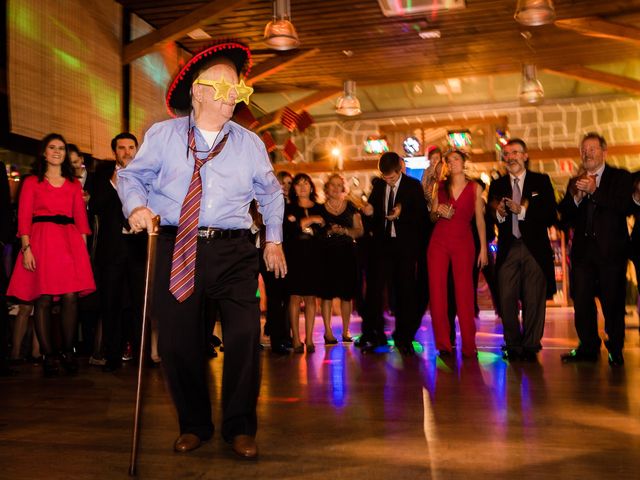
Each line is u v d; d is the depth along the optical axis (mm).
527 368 4418
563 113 13273
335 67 10844
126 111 8227
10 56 6133
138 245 4762
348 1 8047
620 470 2129
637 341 6051
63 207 4594
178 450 2395
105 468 2215
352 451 2385
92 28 7480
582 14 8602
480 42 9703
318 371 4422
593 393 3467
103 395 3631
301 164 14086
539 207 4859
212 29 8914
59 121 6859
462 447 2422
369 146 13633
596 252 4625
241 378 2369
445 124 13750
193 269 2268
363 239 6801
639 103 12891
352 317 10703
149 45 7984
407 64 10773
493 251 7594
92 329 5801
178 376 2387
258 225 5594
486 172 13148
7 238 4406
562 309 11242
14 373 4535
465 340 5133
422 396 3441
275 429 2732
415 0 7969
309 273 5609
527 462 2225
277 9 7344
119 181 2312
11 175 6059
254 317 2393
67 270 4496
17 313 5258
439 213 5145
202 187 2312
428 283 5707
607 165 4699
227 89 2279
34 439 2621
